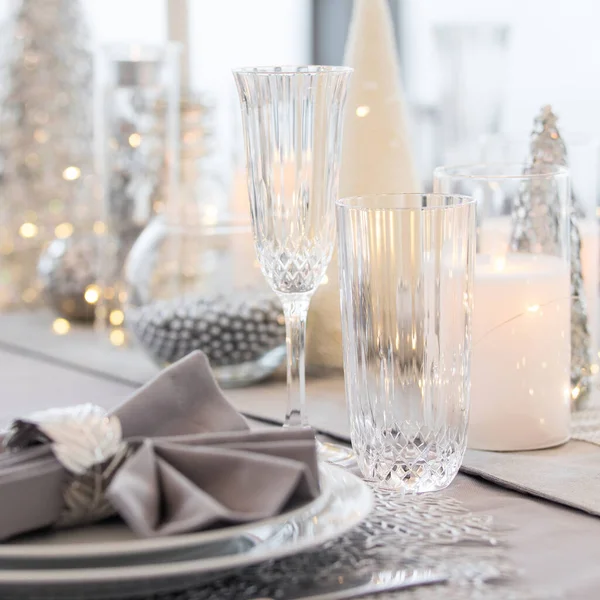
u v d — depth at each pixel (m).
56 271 1.58
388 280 0.77
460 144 1.91
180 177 1.57
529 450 0.90
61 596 0.59
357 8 1.19
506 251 0.94
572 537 0.70
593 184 1.15
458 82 1.91
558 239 0.92
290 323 0.89
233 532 0.59
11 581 0.56
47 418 0.65
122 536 0.64
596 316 1.18
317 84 0.85
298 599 0.60
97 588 0.59
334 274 1.18
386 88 1.18
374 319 0.78
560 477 0.81
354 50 1.18
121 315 1.45
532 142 1.04
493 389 0.90
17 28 1.69
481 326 0.90
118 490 0.59
